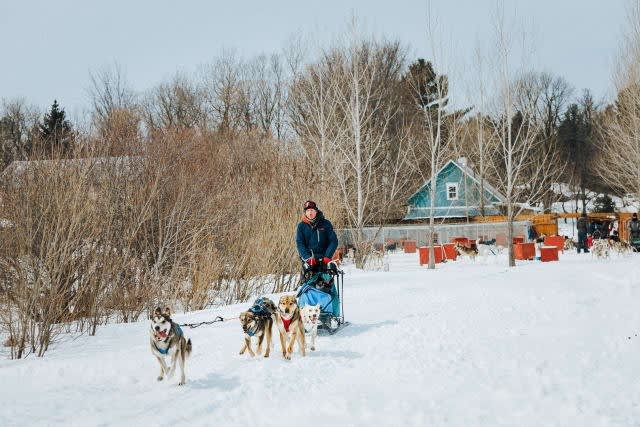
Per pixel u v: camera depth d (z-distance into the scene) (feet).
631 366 28.19
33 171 43.70
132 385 26.30
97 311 42.96
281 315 30.53
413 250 140.77
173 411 22.48
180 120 186.09
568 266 73.82
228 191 66.95
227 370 28.45
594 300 47.96
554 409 22.36
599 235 124.77
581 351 31.27
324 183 85.15
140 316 51.26
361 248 92.89
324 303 36.11
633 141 119.03
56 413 22.43
